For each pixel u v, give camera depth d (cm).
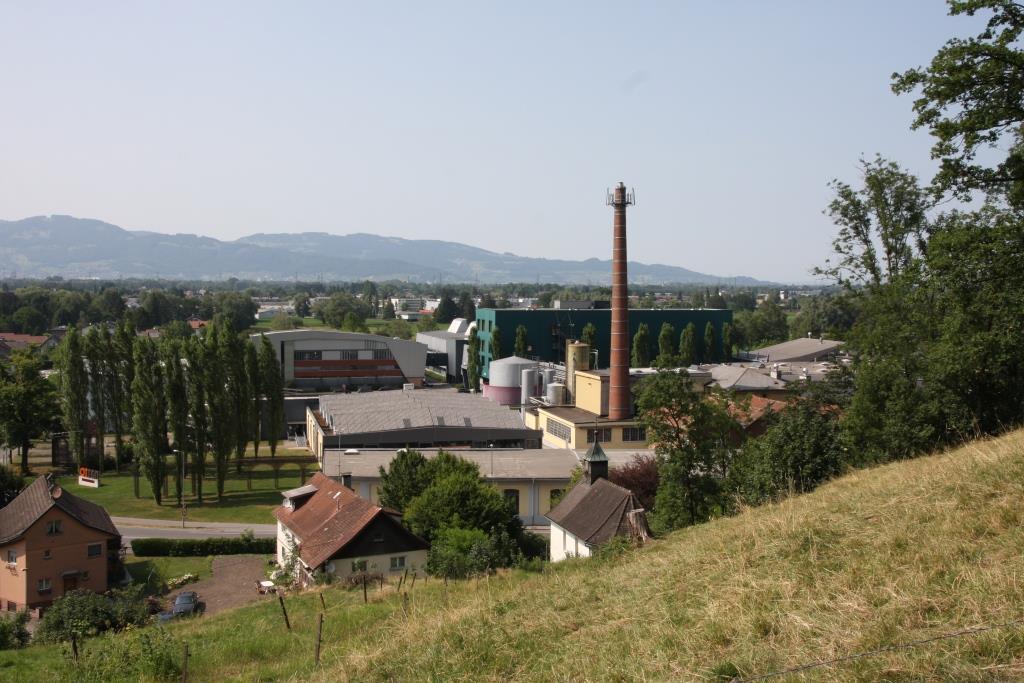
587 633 1413
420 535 4359
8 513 4944
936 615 1078
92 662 2088
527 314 13488
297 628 2302
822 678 949
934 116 2548
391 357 13488
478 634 1528
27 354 9106
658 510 3972
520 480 5862
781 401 7125
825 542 1518
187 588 4828
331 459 6209
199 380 7306
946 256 2667
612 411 7588
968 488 1577
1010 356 2798
